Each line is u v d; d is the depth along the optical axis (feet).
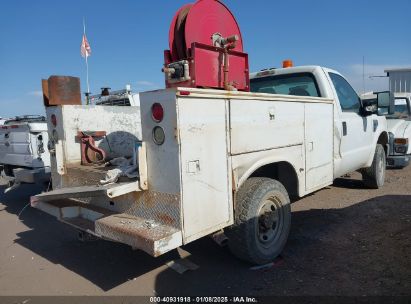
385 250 13.41
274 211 12.96
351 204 19.69
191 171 9.79
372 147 21.34
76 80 15.21
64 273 13.41
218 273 12.45
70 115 14.37
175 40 12.69
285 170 14.12
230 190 11.02
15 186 23.32
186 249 14.60
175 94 9.33
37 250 16.02
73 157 14.47
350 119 18.19
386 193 21.81
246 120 11.42
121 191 9.90
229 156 10.89
